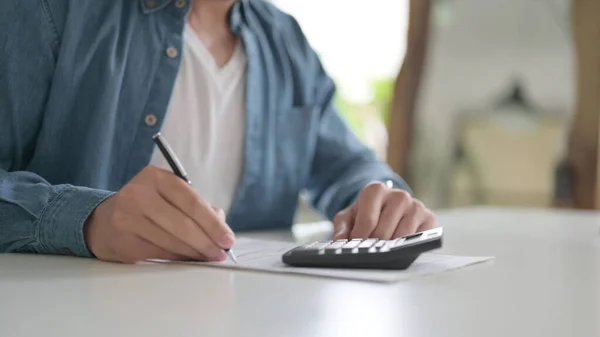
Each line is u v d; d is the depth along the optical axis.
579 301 0.57
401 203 0.92
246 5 1.31
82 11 1.08
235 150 1.26
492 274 0.70
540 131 2.43
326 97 1.43
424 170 2.61
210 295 0.58
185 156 1.19
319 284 0.63
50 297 0.57
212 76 1.22
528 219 1.43
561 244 1.00
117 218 0.75
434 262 0.77
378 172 1.33
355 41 3.22
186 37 1.21
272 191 1.30
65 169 1.09
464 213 1.56
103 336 0.44
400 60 2.67
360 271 0.69
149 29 1.15
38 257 0.82
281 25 1.38
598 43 2.33
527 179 2.45
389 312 0.52
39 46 1.04
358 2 3.21
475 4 2.52
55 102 1.05
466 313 0.52
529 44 2.44
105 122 1.08
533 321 0.50
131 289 0.60
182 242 0.74
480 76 2.52
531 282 0.66
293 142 1.34
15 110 1.03
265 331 0.46
